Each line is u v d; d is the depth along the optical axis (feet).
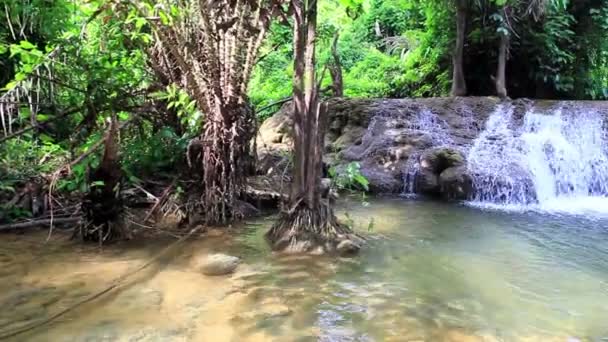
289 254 12.51
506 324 8.54
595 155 23.17
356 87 41.91
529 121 25.27
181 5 14.66
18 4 19.60
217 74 15.08
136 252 12.51
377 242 13.78
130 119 15.29
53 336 7.81
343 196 20.95
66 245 13.00
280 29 20.66
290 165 21.59
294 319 8.61
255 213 16.87
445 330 8.27
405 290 10.12
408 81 39.65
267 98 37.55
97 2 14.44
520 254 12.82
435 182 21.50
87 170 13.08
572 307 9.35
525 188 20.17
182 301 9.35
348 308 9.14
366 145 24.59
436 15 34.45
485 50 32.76
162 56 16.67
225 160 15.62
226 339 7.80
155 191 17.28
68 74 15.70
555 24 30.55
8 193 15.03
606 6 31.42
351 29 54.70
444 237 14.51
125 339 7.72
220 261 11.48
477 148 22.97
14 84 15.21
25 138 18.10
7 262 11.50
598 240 14.33
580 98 32.65
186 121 16.24
